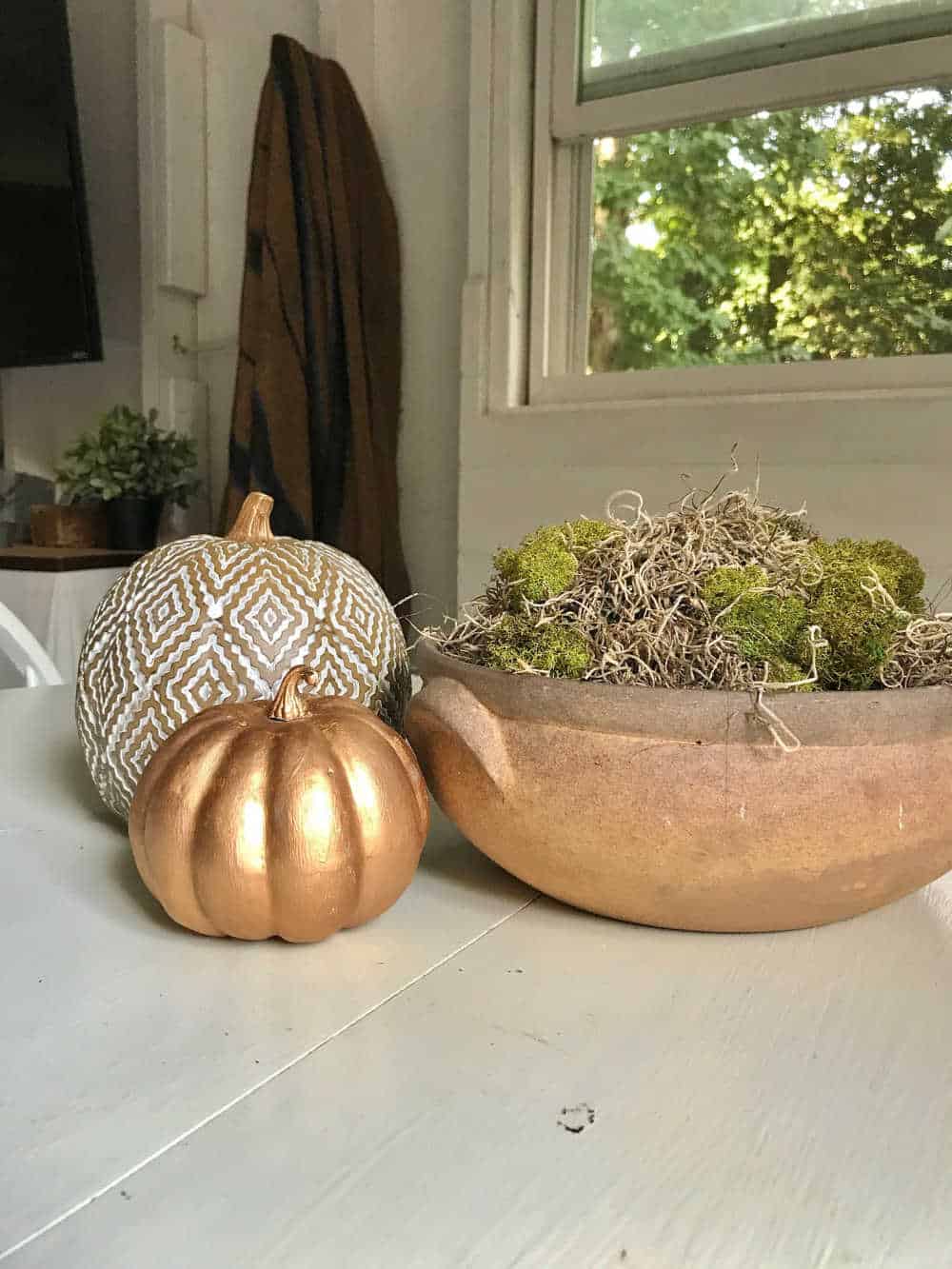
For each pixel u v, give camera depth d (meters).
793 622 0.40
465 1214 0.25
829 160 1.34
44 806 0.60
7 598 1.76
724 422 1.34
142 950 0.40
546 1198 0.25
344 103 1.70
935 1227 0.24
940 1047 0.33
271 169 1.61
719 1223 0.24
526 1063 0.32
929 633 0.42
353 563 0.57
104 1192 0.25
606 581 0.44
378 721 0.45
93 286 1.97
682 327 1.47
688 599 0.42
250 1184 0.26
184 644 0.48
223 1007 0.35
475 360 1.56
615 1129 0.28
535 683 0.39
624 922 0.44
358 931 0.43
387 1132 0.28
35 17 1.90
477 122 1.53
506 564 0.45
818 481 1.28
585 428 1.46
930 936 0.43
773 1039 0.34
